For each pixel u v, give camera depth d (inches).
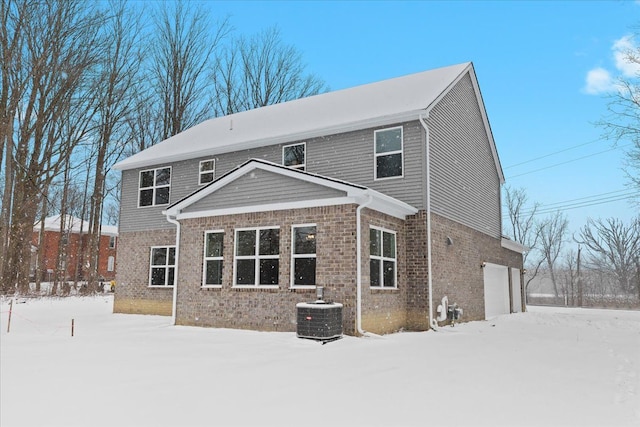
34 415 175.6
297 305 390.6
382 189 523.8
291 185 454.6
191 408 185.3
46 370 261.4
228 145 632.4
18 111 987.3
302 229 444.8
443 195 551.2
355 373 256.5
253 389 217.8
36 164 1006.4
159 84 1200.8
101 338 399.5
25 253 981.8
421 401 198.2
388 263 478.9
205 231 506.3
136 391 212.8
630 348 372.8
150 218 706.2
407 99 557.0
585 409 187.6
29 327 492.4
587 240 1894.7
